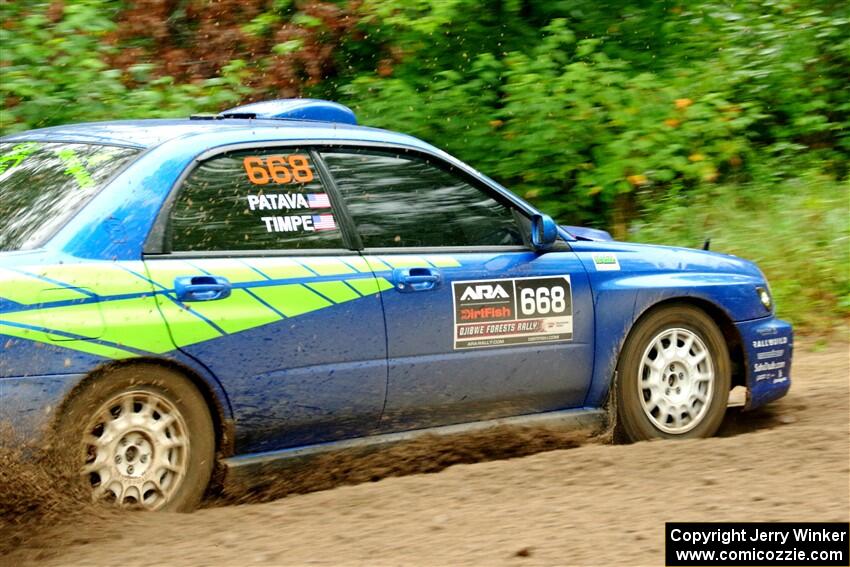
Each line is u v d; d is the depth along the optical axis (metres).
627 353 7.39
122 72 11.31
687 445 6.84
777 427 7.99
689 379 7.63
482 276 6.85
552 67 12.65
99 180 5.99
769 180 13.23
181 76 12.20
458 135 12.39
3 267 5.46
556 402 7.22
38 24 10.88
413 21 12.20
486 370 6.86
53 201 5.97
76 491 5.57
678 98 12.72
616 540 5.17
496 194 7.14
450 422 6.88
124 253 5.80
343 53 13.00
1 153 6.66
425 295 6.64
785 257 11.71
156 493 5.84
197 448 5.94
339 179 6.63
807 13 14.02
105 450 5.67
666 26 13.55
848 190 12.85
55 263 5.59
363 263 6.50
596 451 6.78
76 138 6.57
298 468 6.34
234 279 6.05
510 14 13.13
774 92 13.91
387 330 6.48
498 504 5.85
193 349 5.87
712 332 7.73
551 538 5.22
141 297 5.76
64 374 5.50
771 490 5.86
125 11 12.33
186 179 6.12
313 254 6.39
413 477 6.37
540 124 12.16
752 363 7.91
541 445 7.12
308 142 6.59
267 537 5.39
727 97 13.41
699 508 5.62
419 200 6.86
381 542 5.27
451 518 5.60
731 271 7.94
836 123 14.32
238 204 6.23
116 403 5.70
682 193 13.00
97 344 5.59
